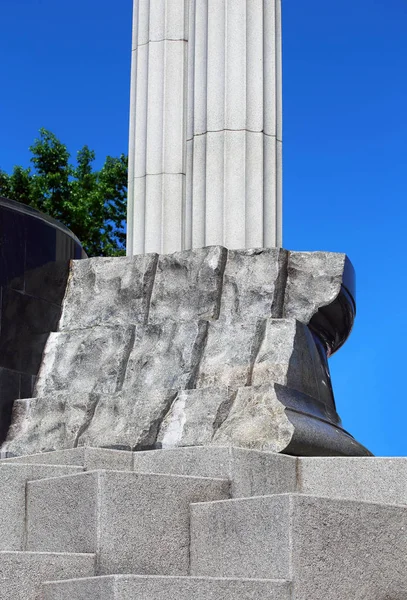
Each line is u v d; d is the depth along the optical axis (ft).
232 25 46.96
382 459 30.94
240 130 45.88
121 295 41.98
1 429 39.40
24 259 41.57
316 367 39.83
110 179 99.50
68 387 40.29
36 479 28.94
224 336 39.14
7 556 24.76
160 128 47.88
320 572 25.04
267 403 35.78
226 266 41.11
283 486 31.07
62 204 96.63
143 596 22.90
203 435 35.78
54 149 98.73
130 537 26.48
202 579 23.59
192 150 46.80
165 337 39.70
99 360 40.29
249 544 25.85
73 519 26.91
